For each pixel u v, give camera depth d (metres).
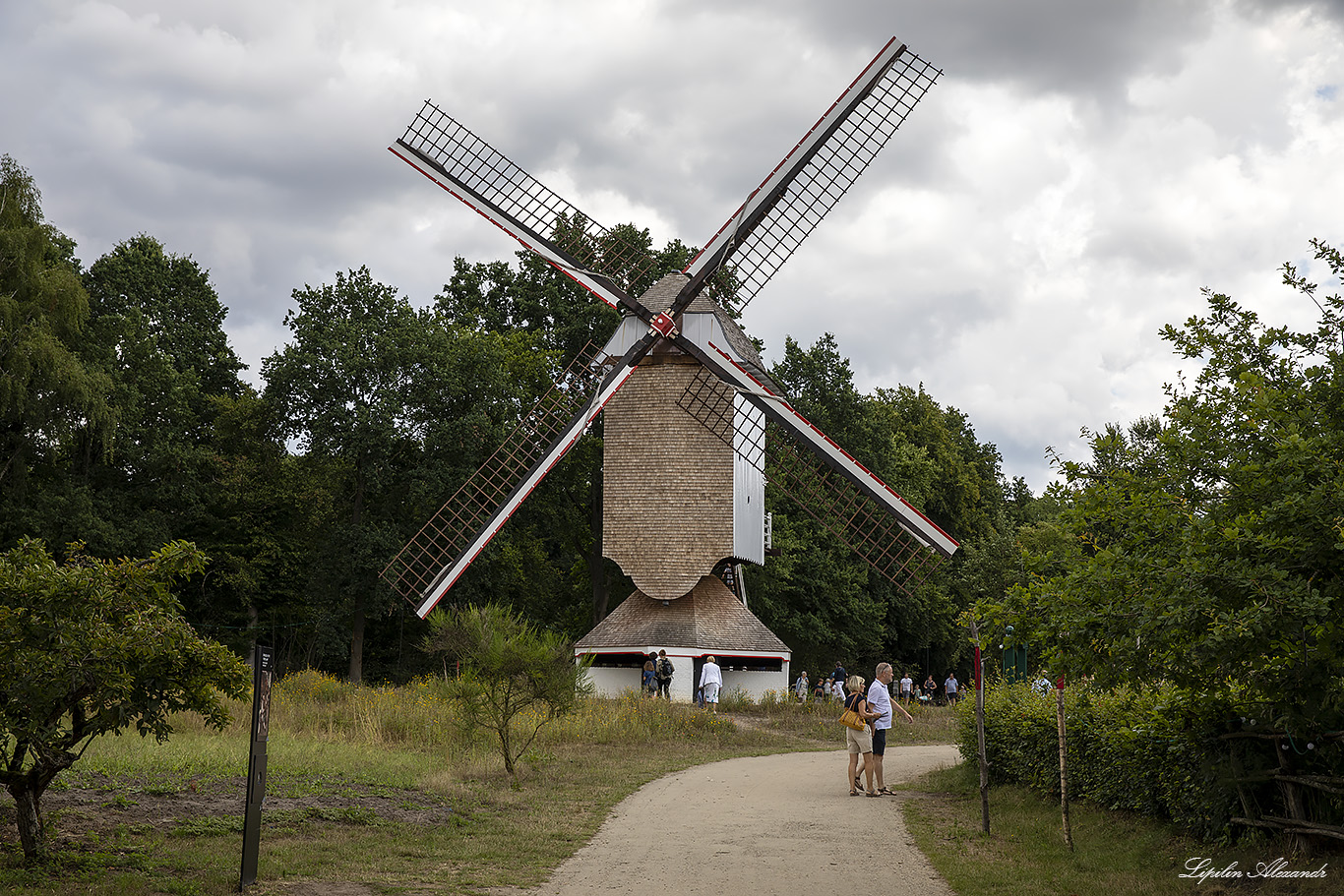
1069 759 14.08
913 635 63.09
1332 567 8.38
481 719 20.44
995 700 17.09
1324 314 10.45
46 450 42.03
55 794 11.95
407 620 53.34
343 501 48.06
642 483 34.88
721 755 23.47
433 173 32.47
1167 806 11.83
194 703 9.95
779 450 33.31
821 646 55.31
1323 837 9.27
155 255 52.44
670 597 34.59
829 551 53.75
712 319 32.81
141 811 11.77
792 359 55.06
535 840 12.19
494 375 45.47
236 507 49.28
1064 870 10.62
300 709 25.02
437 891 9.48
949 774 18.50
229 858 10.17
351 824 12.36
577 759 20.95
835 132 31.86
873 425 54.69
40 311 38.06
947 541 28.73
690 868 10.77
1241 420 9.66
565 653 18.25
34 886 8.55
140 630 9.23
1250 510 8.98
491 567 47.62
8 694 8.83
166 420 48.12
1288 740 9.73
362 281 47.44
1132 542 9.84
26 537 9.66
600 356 33.59
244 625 50.06
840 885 10.05
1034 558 10.65
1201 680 9.61
